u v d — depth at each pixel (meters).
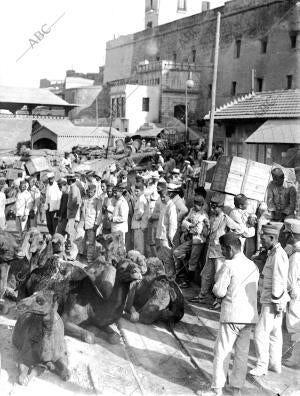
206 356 7.22
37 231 8.59
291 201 10.33
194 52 46.19
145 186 12.85
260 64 39.81
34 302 6.24
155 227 11.72
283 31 37.56
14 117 33.00
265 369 6.69
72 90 41.91
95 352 6.96
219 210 9.75
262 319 6.72
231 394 6.23
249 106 21.86
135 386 6.10
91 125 40.75
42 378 6.18
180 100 43.78
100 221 12.16
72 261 9.08
